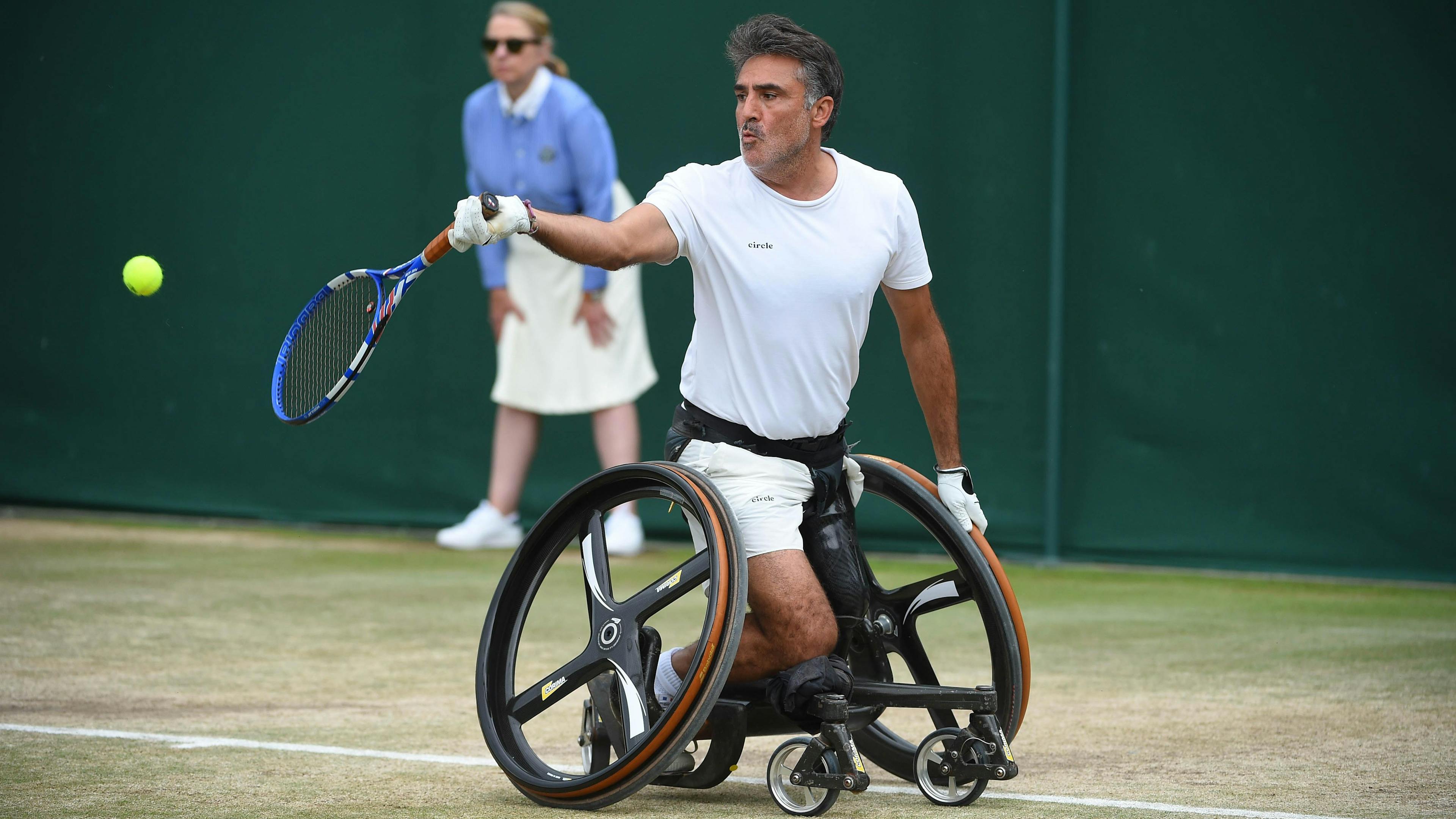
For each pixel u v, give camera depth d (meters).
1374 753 12.12
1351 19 23.94
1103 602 21.75
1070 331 25.58
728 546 9.95
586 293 25.59
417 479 29.08
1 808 9.88
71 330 30.80
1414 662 16.73
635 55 27.81
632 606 10.48
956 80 25.88
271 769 11.20
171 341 30.30
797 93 10.38
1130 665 16.52
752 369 10.62
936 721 11.52
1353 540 24.20
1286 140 24.36
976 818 9.95
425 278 28.88
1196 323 24.94
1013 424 25.88
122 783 10.65
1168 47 24.84
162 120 30.23
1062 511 25.78
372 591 21.75
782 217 10.62
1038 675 15.92
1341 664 16.58
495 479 26.98
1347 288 24.16
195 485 30.30
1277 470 24.62
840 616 10.83
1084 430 25.61
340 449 29.47
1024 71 25.52
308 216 29.56
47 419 30.97
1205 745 12.44
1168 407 25.16
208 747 11.95
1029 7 25.42
